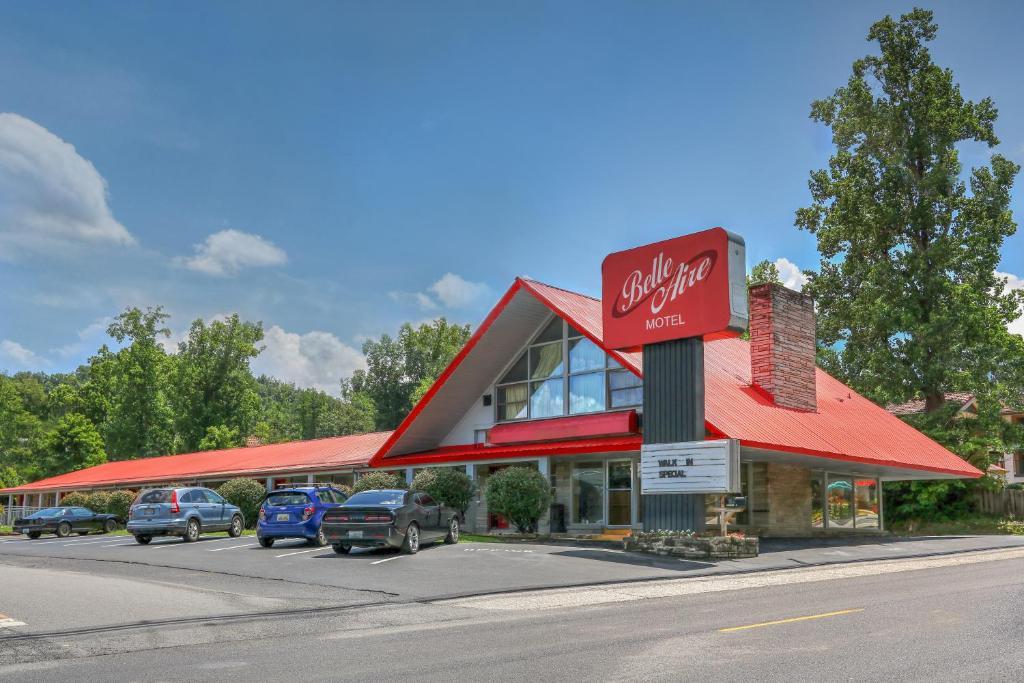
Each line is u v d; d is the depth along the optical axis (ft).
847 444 89.25
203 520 89.56
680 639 30.89
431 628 35.29
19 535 151.94
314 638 33.04
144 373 272.92
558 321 99.09
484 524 101.24
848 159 155.43
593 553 66.64
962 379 130.31
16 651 30.60
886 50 147.54
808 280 162.71
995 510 134.31
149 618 37.60
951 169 142.10
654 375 71.36
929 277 137.80
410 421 105.09
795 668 25.54
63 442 251.19
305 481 132.87
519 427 96.48
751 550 66.69
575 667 26.25
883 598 43.09
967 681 23.66
